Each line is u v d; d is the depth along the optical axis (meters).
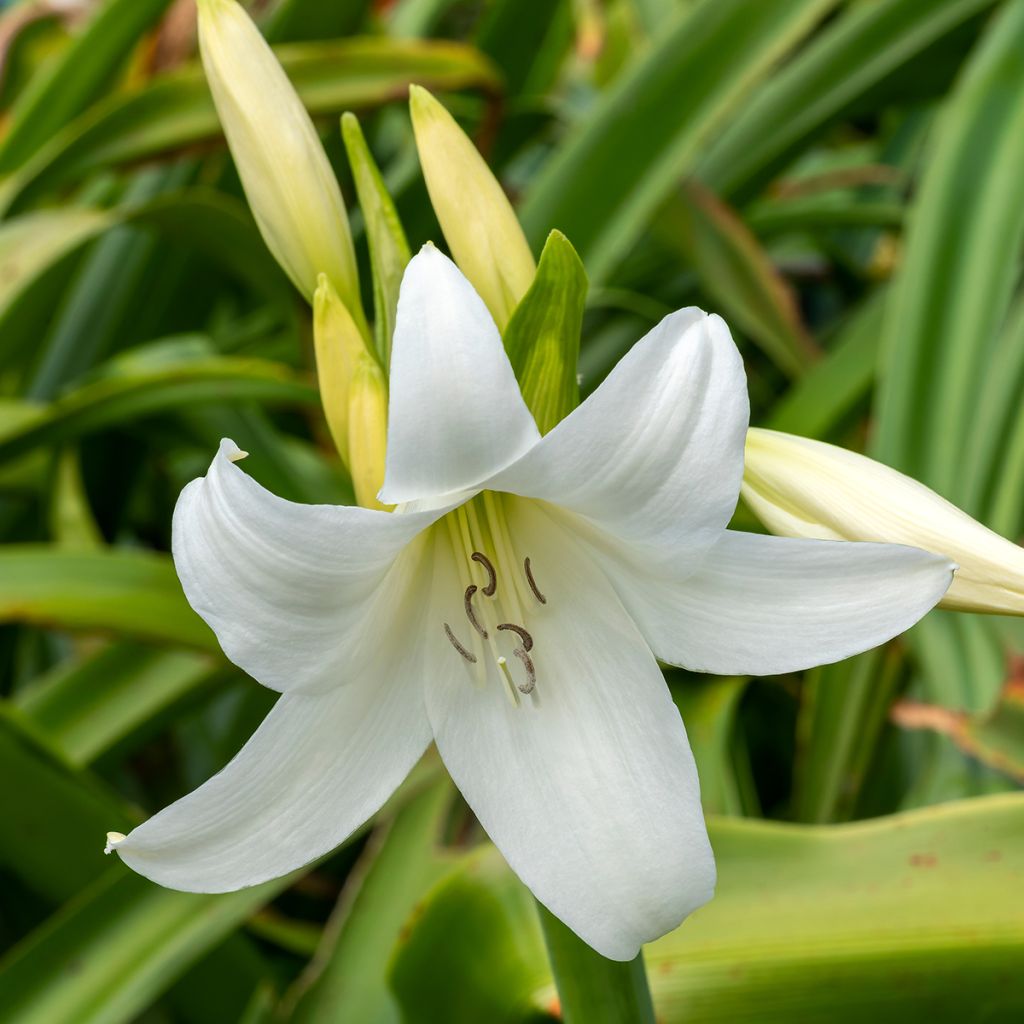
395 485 0.58
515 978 0.69
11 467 1.02
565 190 0.85
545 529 0.64
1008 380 0.81
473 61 0.92
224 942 0.78
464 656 0.62
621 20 1.39
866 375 0.85
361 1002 0.72
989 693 0.75
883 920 0.68
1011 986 0.67
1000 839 0.69
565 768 0.61
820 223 1.08
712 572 0.59
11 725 0.76
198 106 0.93
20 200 0.95
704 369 0.58
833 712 0.81
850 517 0.62
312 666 0.59
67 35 1.37
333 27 1.01
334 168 1.02
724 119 0.85
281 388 0.85
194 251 1.08
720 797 0.75
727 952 0.68
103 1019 0.72
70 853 0.78
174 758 1.06
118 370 0.99
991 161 0.81
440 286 0.57
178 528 0.58
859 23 0.94
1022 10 0.83
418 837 0.76
